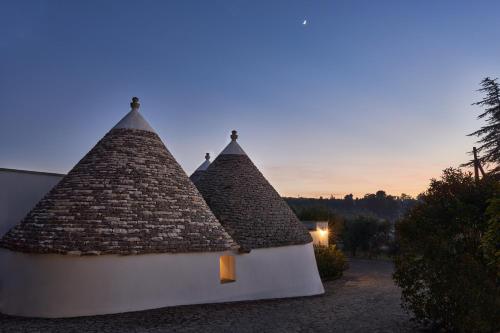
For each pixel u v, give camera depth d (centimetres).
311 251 1850
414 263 1006
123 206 1269
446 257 997
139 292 1184
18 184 1764
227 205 1722
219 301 1369
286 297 1620
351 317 1154
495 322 863
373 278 2405
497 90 3291
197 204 1448
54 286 1130
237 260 1495
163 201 1349
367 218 4197
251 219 1683
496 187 1019
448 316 921
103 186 1305
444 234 1091
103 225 1202
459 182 1232
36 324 1027
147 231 1240
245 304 1377
